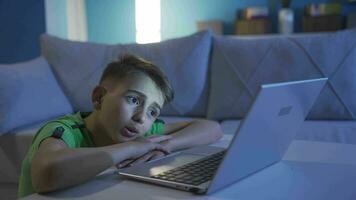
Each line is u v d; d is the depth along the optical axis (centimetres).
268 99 58
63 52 243
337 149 97
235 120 219
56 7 347
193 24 398
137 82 84
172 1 399
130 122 83
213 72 232
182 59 233
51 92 223
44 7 328
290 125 77
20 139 188
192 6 397
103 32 414
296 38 221
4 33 338
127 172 73
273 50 219
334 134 183
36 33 332
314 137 182
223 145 108
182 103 231
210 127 112
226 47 230
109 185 69
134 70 85
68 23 371
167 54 235
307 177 74
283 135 77
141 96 83
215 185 64
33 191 73
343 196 65
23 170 80
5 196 194
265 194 65
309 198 64
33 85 212
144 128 85
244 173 71
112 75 87
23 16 333
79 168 67
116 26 411
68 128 85
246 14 370
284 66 215
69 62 241
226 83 224
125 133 84
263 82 217
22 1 331
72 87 238
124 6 406
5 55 342
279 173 77
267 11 366
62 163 66
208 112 229
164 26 404
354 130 188
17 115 195
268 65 218
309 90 73
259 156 72
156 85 86
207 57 237
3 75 196
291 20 361
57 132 81
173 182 67
